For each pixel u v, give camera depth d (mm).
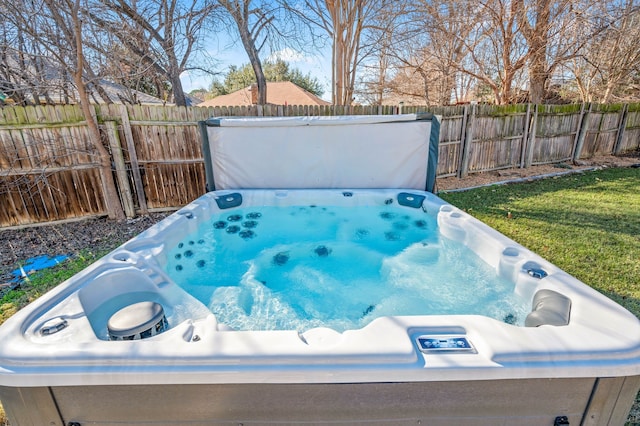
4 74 5199
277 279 2789
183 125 4820
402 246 3264
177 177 4992
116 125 4516
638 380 1260
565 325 1444
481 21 7598
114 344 1300
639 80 10156
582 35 7477
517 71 8289
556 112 7410
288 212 3922
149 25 6539
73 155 4391
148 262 2291
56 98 7129
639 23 8297
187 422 1296
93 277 1936
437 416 1277
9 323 1418
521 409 1279
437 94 9352
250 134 3836
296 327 2127
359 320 2215
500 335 1318
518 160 7379
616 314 1455
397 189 3979
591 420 1320
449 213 3164
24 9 3889
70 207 4512
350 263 3051
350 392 1231
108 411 1284
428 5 7723
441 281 2623
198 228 3330
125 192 4734
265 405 1260
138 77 6062
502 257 2281
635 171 7336
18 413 1309
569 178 6805
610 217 4477
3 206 4180
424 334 1353
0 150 4043
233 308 2314
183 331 1422
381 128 3795
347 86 7109
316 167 3969
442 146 6398
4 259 3500
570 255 3320
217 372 1207
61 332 1438
